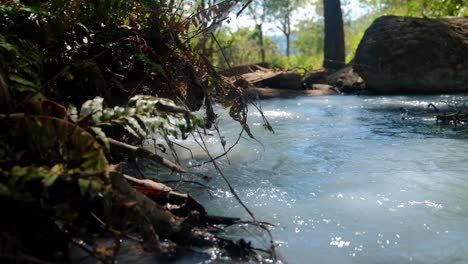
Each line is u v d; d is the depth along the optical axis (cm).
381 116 866
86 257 242
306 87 1473
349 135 650
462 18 1452
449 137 626
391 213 330
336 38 2111
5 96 268
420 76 1341
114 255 226
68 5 399
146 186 302
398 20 1422
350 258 261
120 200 232
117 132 384
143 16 456
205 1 485
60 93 369
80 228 254
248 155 511
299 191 379
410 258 262
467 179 411
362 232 296
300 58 3009
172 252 255
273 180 411
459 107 987
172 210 294
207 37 512
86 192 234
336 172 439
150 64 403
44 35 365
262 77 1401
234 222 290
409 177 419
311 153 524
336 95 1357
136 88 401
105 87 384
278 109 988
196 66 464
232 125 726
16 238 214
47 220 236
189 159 486
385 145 573
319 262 256
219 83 468
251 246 271
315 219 318
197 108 461
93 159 237
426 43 1338
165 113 299
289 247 274
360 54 1478
